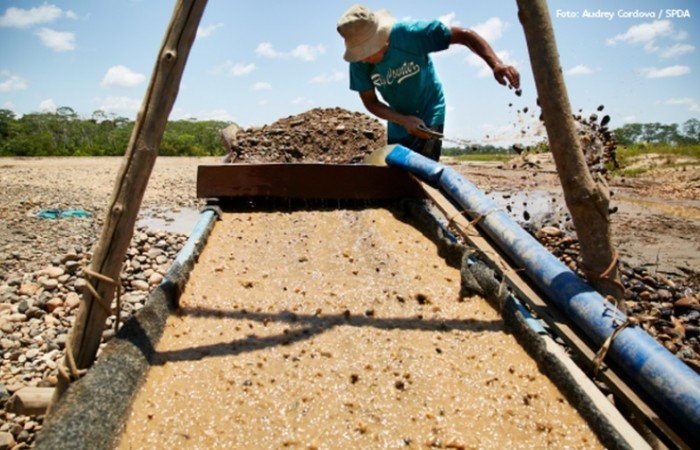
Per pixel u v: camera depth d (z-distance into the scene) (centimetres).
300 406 232
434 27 427
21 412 255
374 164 500
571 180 288
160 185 1523
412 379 250
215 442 213
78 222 964
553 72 282
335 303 318
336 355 267
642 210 965
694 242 719
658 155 1920
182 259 345
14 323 540
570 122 285
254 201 482
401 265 366
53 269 664
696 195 1134
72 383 225
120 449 210
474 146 414
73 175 1659
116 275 260
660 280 554
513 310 285
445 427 222
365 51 441
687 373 212
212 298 322
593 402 222
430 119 488
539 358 258
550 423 225
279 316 303
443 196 417
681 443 206
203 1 258
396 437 217
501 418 228
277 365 259
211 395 238
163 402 233
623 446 200
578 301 266
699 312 480
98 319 257
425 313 307
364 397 238
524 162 466
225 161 650
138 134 256
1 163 2098
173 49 255
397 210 474
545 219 775
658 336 430
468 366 260
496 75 406
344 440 215
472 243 352
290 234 425
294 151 660
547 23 281
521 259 313
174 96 261
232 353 268
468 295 322
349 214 463
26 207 1064
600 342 250
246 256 385
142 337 259
